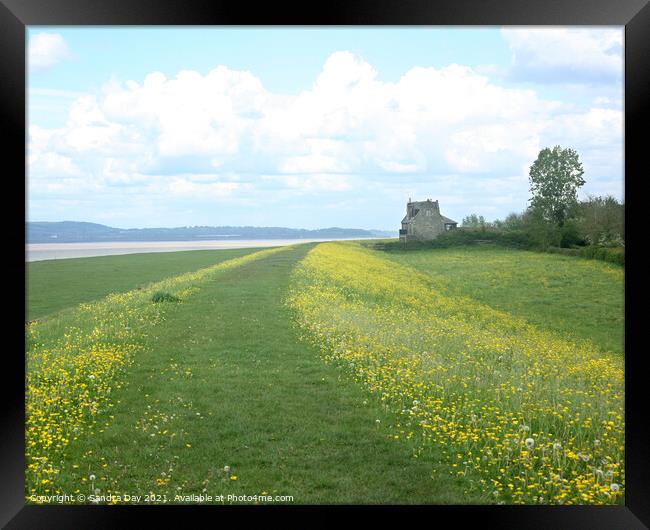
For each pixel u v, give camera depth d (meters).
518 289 26.36
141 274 30.11
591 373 11.93
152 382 10.18
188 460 7.24
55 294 23.03
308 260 31.19
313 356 11.90
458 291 25.45
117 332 13.85
